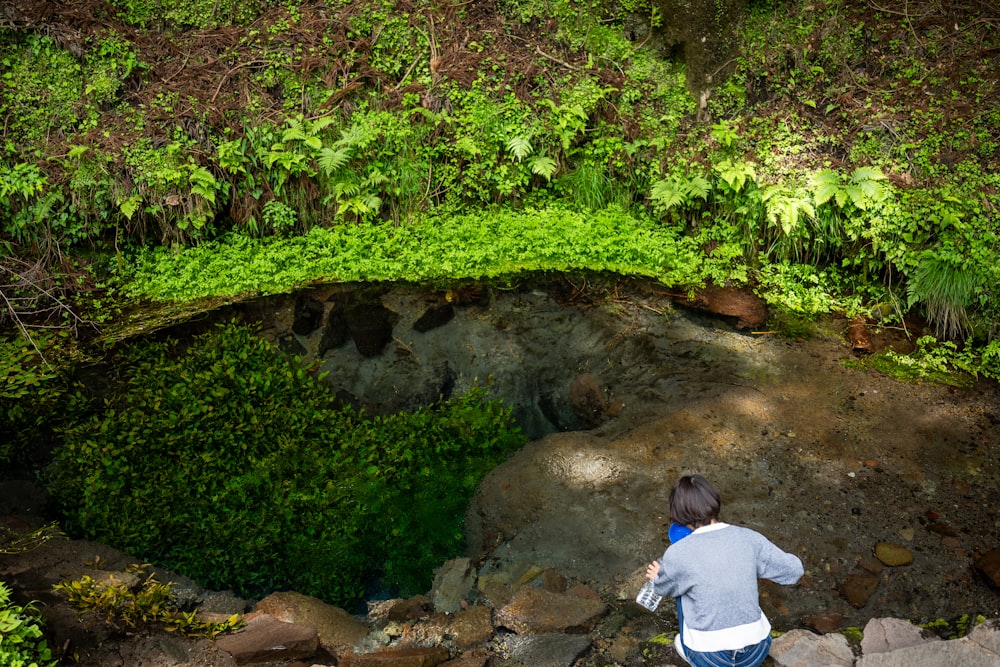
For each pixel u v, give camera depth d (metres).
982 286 9.05
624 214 11.08
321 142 10.89
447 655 5.16
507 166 11.11
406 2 11.70
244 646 5.10
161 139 10.54
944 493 6.89
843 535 6.46
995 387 8.31
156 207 10.27
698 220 10.91
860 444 7.52
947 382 8.41
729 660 3.75
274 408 8.55
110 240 10.57
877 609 5.76
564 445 7.84
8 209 10.05
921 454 7.36
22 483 7.43
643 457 7.54
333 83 11.28
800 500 6.88
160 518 7.33
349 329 9.64
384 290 10.20
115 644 5.11
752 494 6.97
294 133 10.61
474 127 11.05
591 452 7.68
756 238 10.48
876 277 9.98
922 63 10.97
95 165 10.18
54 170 10.16
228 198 10.73
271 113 10.95
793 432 7.72
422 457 8.12
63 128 10.55
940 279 9.15
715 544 3.84
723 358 8.95
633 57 11.66
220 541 7.22
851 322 9.47
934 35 11.09
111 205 10.34
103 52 10.92
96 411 8.34
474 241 10.73
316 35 11.48
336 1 11.76
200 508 7.48
